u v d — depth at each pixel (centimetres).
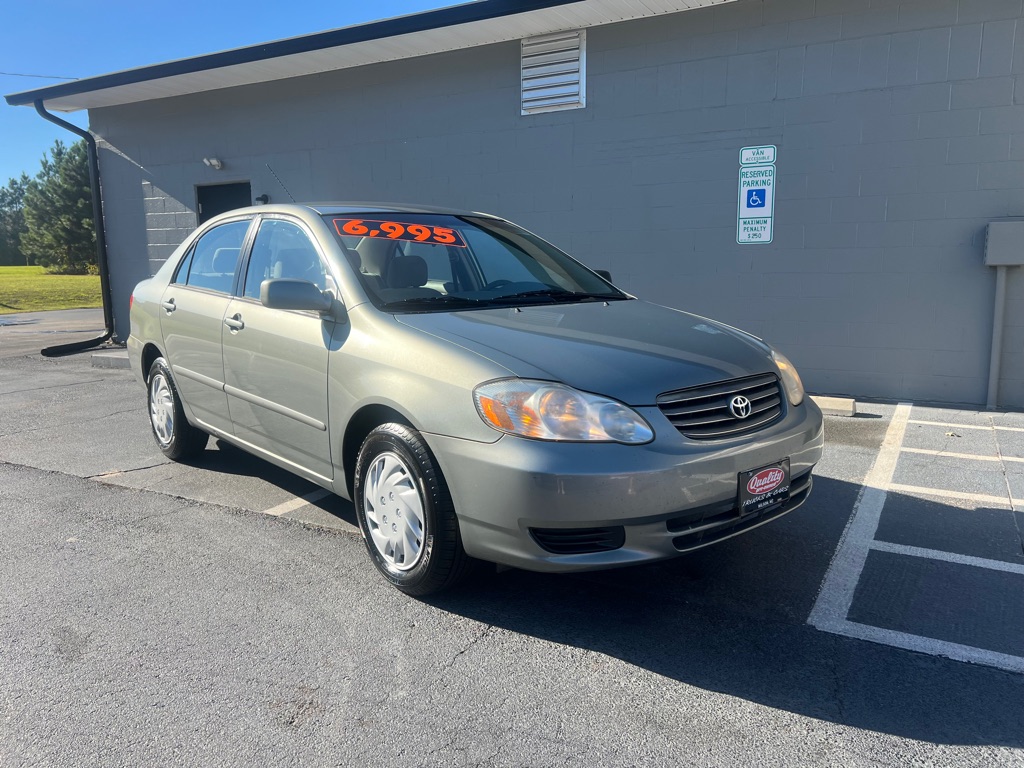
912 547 364
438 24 739
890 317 669
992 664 263
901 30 629
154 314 504
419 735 229
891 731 228
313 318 358
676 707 242
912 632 286
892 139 645
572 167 780
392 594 321
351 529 395
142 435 605
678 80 716
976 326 642
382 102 885
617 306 374
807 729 230
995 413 627
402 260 367
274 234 411
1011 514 404
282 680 258
